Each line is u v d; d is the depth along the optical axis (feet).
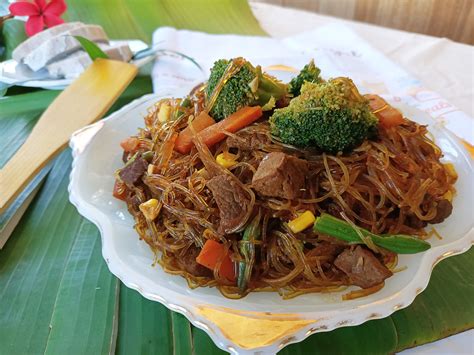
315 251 0.70
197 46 1.43
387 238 0.68
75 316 0.69
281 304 0.63
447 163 0.84
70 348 0.65
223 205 0.69
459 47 1.41
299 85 0.80
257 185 0.66
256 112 0.75
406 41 1.45
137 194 0.80
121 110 0.96
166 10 1.65
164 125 0.84
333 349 0.64
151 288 0.63
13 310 0.71
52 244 0.82
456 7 1.70
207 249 0.67
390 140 0.77
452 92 1.22
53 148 0.92
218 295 0.66
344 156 0.72
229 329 0.57
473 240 0.70
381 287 0.64
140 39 1.52
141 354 0.64
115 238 0.71
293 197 0.66
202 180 0.74
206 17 1.61
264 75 0.80
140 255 0.71
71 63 1.26
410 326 0.66
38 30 1.46
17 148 1.02
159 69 1.31
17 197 0.86
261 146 0.73
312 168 0.71
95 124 0.92
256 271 0.70
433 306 0.69
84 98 1.06
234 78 0.76
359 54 1.35
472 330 0.67
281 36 1.53
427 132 0.87
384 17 1.87
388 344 0.64
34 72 1.29
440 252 0.67
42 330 0.68
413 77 1.23
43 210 0.89
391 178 0.72
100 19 1.60
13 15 1.51
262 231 0.70
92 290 0.73
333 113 0.66
